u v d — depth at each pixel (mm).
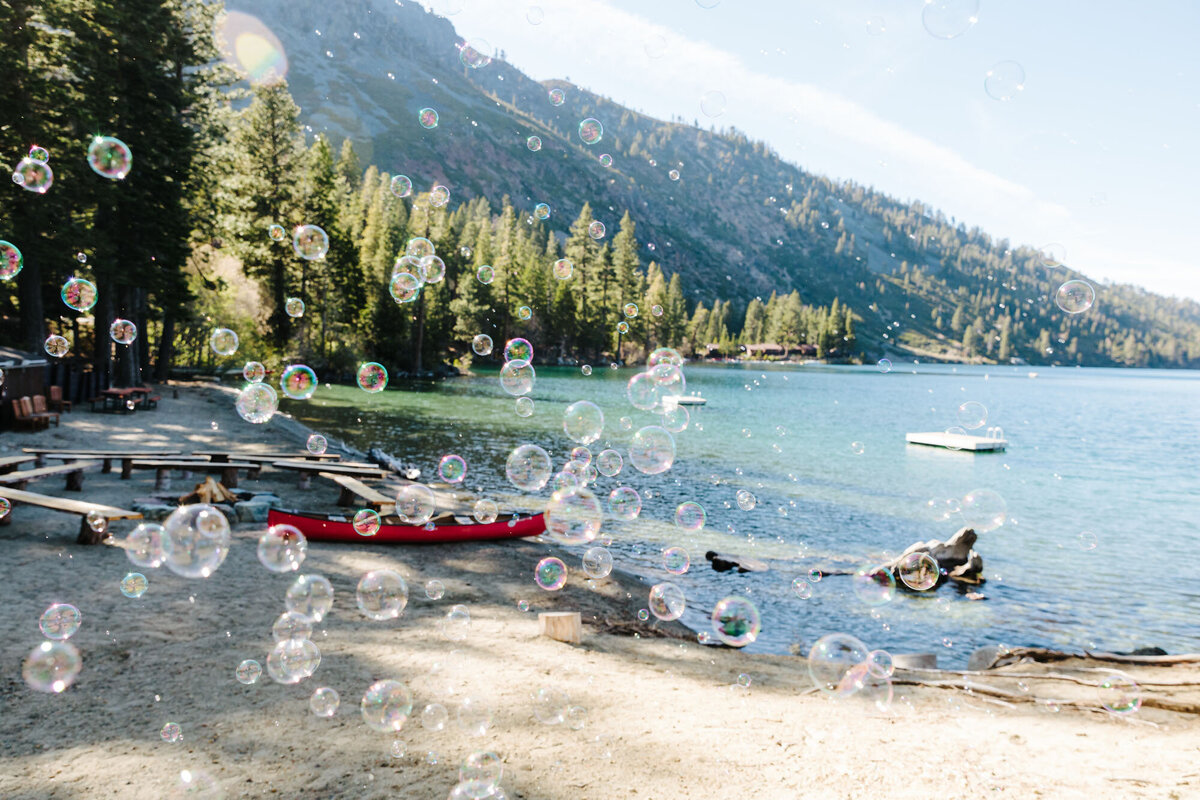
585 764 3594
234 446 15242
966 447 26594
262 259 38094
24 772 3176
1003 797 3381
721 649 6852
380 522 9070
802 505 15195
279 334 38938
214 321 36156
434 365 54781
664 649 6422
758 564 10477
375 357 49344
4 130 16484
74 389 19797
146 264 21312
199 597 6059
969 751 4012
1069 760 3887
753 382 64500
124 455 11117
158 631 5160
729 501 15141
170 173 21750
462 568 8305
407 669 4891
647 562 10289
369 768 3398
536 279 71500
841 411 40031
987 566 11227
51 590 5852
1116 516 15570
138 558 5336
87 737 3553
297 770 3340
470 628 6074
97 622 5230
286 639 5121
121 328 9117
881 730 4375
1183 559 11797
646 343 84250
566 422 8031
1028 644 7859
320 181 41375
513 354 8438
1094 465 23797
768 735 4172
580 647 5945
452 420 26547
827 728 4367
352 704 4172
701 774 3559
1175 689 5406
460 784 3262
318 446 11281
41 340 18750
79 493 9711
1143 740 4262
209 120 28781
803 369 97750
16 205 17109
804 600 9062
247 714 3930
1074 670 6199
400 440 20938
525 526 10367
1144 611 9141
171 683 4289
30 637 4797
